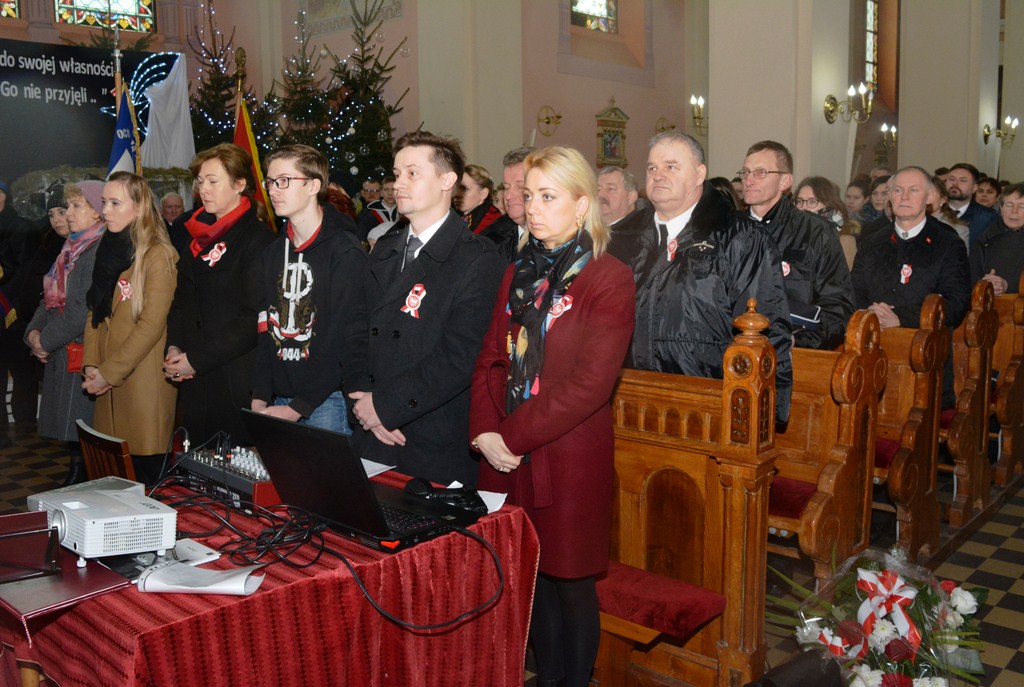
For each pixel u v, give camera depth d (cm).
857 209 631
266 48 1184
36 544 171
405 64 1008
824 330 362
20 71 741
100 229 454
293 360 296
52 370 450
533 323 235
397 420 265
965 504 421
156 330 377
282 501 207
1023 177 1180
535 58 1172
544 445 230
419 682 191
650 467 278
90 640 156
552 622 253
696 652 270
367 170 937
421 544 187
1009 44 1179
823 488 298
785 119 687
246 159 344
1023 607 344
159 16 1150
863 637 224
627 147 1327
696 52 1412
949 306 420
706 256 291
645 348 302
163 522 179
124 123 562
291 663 167
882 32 1179
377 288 286
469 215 478
